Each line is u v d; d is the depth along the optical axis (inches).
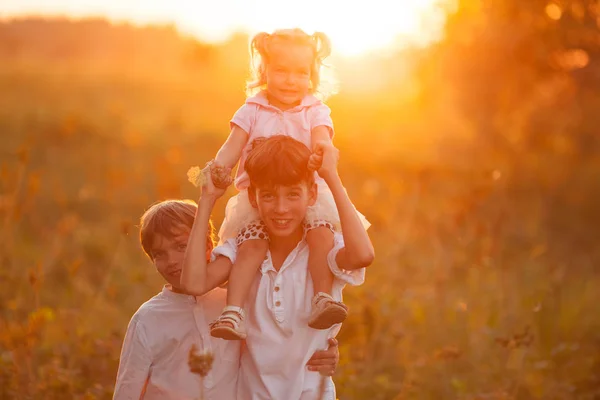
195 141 1082.1
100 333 352.5
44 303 396.2
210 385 186.5
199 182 174.6
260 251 181.6
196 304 190.2
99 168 850.1
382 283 446.3
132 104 1354.6
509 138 941.2
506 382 328.8
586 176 913.5
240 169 188.5
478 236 455.5
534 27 803.4
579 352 381.4
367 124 1175.6
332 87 194.5
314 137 185.9
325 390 184.2
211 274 180.4
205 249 175.5
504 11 823.7
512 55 828.0
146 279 420.5
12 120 1093.8
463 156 978.7
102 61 1833.2
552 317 397.4
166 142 1031.6
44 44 2007.9
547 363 338.6
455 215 439.5
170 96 1475.1
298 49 184.7
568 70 822.5
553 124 930.1
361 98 1300.4
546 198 813.2
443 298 407.2
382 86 1284.4
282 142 176.1
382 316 371.6
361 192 724.0
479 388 326.0
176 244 187.2
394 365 347.6
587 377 350.9
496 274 446.0
